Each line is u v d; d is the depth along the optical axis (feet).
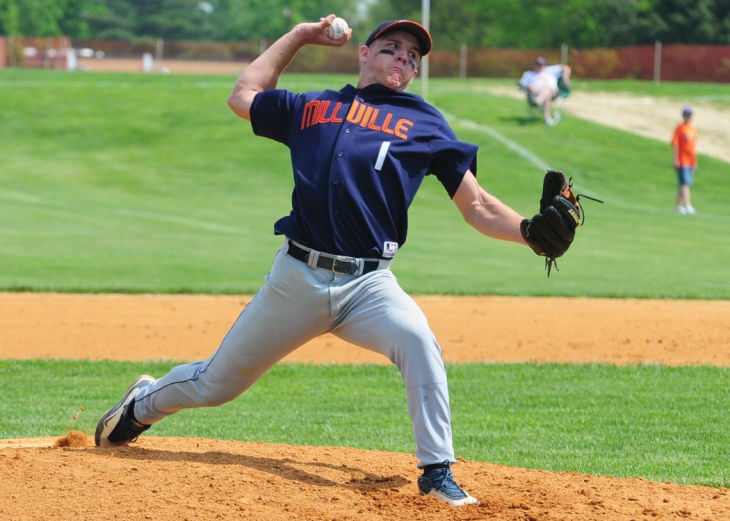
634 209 294.25
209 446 64.59
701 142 375.25
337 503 50.83
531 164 336.90
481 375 107.24
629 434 81.97
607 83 485.15
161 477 52.49
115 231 233.55
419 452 51.42
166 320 137.69
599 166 340.39
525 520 49.03
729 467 70.79
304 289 51.70
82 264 186.39
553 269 193.36
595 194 312.91
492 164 334.24
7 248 203.82
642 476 67.97
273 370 110.01
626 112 414.21
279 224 52.95
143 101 421.59
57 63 624.59
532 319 141.28
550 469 70.08
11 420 84.02
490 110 408.05
